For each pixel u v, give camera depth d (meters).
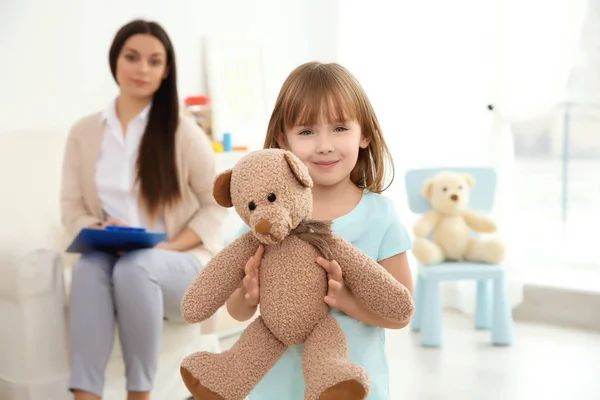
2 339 1.82
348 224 1.16
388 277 0.99
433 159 3.50
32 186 2.12
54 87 2.52
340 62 3.79
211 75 3.14
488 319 3.07
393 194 3.60
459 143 3.42
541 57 3.16
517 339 2.89
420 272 2.96
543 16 3.14
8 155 2.11
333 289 0.99
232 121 3.21
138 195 2.06
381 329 1.19
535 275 3.33
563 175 3.45
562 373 2.46
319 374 0.91
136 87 2.01
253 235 1.03
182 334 2.01
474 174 3.07
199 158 2.07
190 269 1.89
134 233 1.72
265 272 1.00
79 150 2.10
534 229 3.52
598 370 2.49
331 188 1.19
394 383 2.37
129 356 1.78
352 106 1.13
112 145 2.09
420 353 2.72
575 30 3.12
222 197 1.02
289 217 0.95
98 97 2.68
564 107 3.37
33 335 1.77
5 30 2.35
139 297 1.76
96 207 2.09
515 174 3.38
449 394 2.26
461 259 2.99
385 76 3.61
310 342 0.98
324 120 1.12
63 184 2.09
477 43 3.34
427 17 3.47
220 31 3.21
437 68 3.46
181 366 0.97
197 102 2.95
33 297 1.77
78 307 1.73
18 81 2.40
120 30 2.03
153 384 1.80
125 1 2.77
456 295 3.45
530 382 2.38
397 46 3.57
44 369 1.78
